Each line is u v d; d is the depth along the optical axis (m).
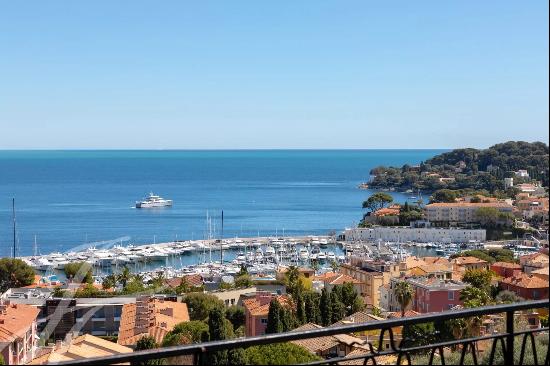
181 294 80.94
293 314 56.59
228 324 43.69
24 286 91.62
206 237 194.75
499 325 24.84
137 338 45.28
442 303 68.50
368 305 74.19
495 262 108.00
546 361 7.91
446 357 11.16
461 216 178.12
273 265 144.62
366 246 167.62
